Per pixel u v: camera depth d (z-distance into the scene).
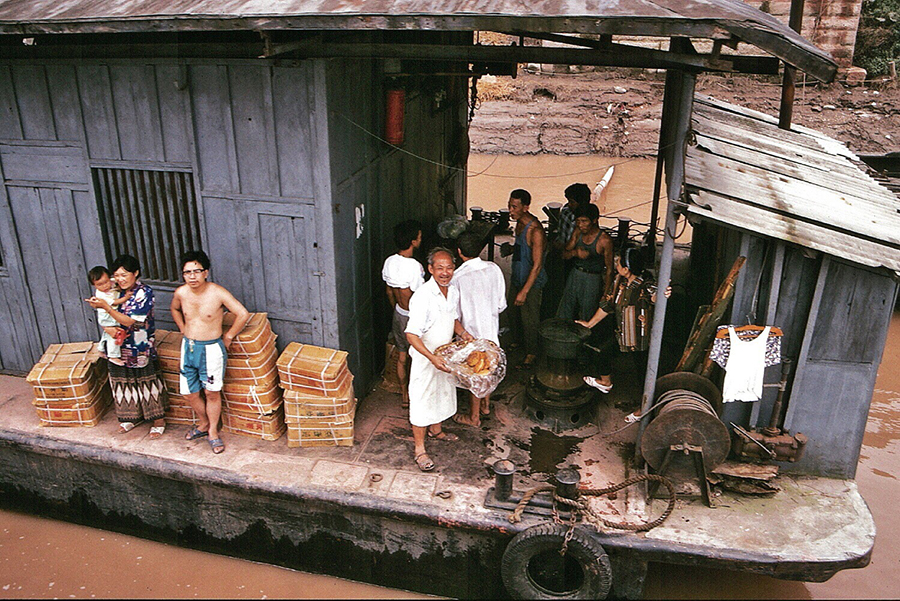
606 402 6.46
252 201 5.66
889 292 4.86
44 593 5.26
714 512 5.09
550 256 7.43
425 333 5.36
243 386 5.70
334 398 5.56
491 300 5.66
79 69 5.65
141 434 5.89
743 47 17.14
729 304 5.25
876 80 16.95
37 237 6.31
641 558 4.85
